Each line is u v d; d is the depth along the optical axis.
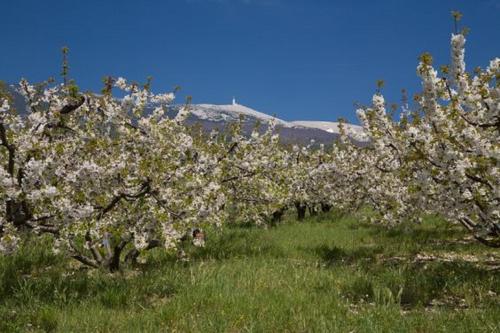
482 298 8.61
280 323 6.95
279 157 17.09
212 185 10.68
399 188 14.13
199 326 6.79
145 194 9.68
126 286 8.81
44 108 9.53
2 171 7.14
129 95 10.21
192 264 11.40
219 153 14.37
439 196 9.95
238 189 15.88
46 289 8.57
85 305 7.73
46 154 7.90
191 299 7.89
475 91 8.70
